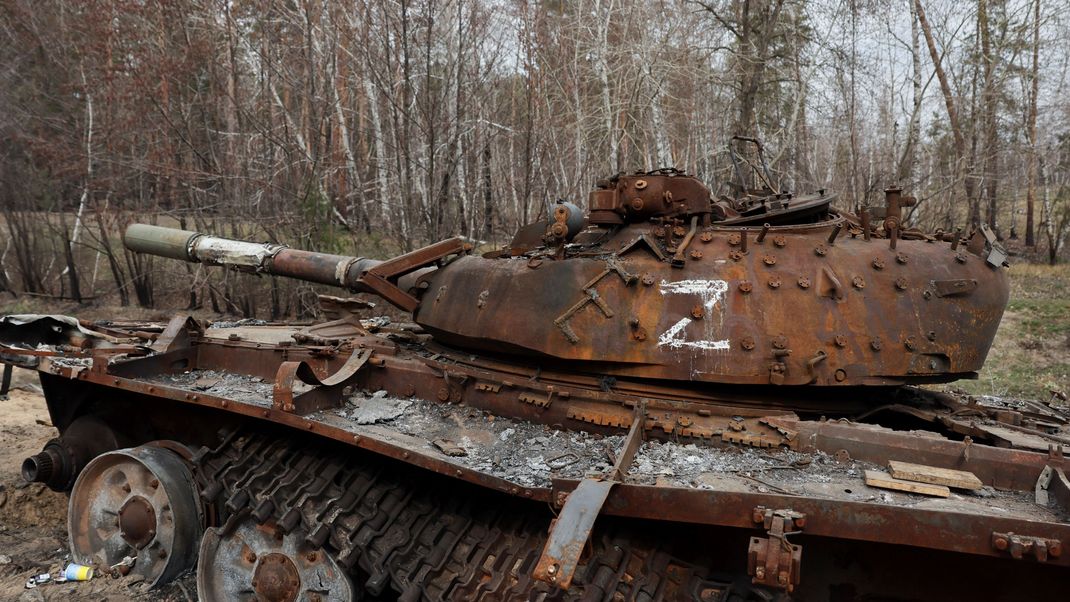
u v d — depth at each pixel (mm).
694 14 18703
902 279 5242
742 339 4934
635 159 21000
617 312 5141
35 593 6277
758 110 19766
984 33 20047
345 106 20609
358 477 5371
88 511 6980
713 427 4879
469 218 18438
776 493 3959
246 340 7051
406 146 15008
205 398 5867
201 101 18469
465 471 4551
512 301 5508
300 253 7805
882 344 5023
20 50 21797
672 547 4562
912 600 4281
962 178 17047
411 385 6043
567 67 19062
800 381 4887
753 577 3783
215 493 5820
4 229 25234
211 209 19578
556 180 18328
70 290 22531
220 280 19250
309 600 5258
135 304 21172
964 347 5293
